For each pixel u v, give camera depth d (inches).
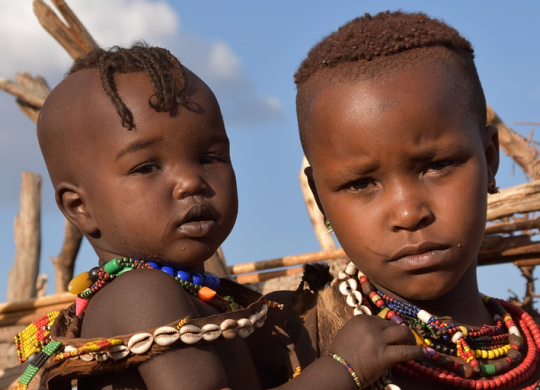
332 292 115.2
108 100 106.7
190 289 108.5
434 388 109.0
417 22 112.3
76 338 100.3
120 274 105.4
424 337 112.0
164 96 106.0
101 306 101.5
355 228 108.3
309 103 112.3
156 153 106.3
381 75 106.4
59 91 112.4
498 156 119.5
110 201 106.7
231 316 100.1
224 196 110.3
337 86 108.3
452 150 105.4
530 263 198.4
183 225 106.8
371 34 109.5
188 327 95.7
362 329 100.7
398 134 104.2
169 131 106.2
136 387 100.0
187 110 108.0
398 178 106.0
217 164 111.7
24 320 246.4
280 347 114.6
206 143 109.7
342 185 108.7
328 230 119.0
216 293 110.3
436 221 105.3
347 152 106.7
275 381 114.1
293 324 116.2
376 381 105.3
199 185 107.1
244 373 108.1
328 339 112.3
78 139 108.3
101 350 94.8
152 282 100.0
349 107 106.4
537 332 118.6
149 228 106.0
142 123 105.4
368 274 111.4
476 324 117.3
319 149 110.4
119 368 97.2
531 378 114.0
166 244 106.7
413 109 104.3
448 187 106.2
